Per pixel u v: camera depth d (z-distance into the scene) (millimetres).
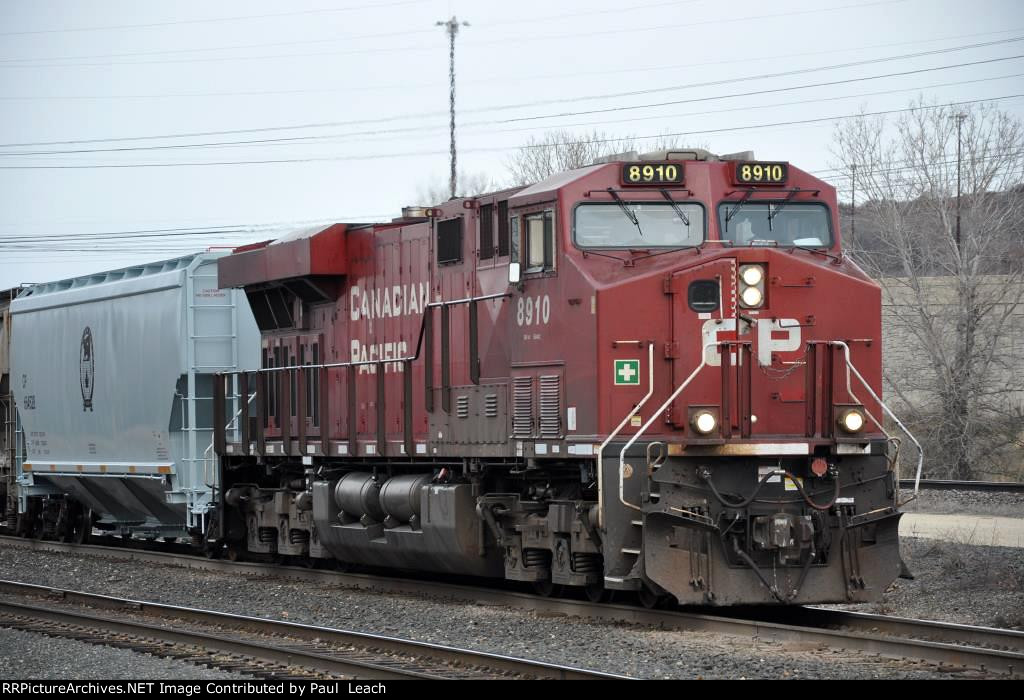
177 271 39469
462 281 29422
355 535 32688
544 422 25781
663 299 24312
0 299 53562
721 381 24062
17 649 23703
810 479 24219
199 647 23344
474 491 28656
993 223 68438
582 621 24797
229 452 38656
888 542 24344
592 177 25328
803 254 25438
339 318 34625
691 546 23422
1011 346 67188
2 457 52500
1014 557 31578
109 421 42719
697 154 26500
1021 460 65562
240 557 40250
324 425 34438
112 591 33031
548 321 25719
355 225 34188
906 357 70938
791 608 26172
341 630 23469
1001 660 19312
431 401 30156
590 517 24469
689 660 20406
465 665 20547
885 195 70688
